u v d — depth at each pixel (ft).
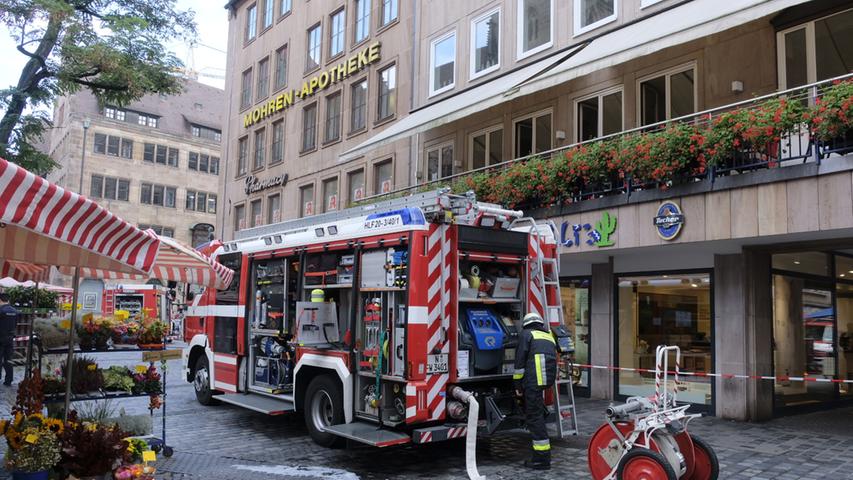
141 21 43.98
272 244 32.60
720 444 29.09
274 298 32.35
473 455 22.15
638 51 33.40
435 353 24.44
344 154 58.23
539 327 25.00
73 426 19.02
